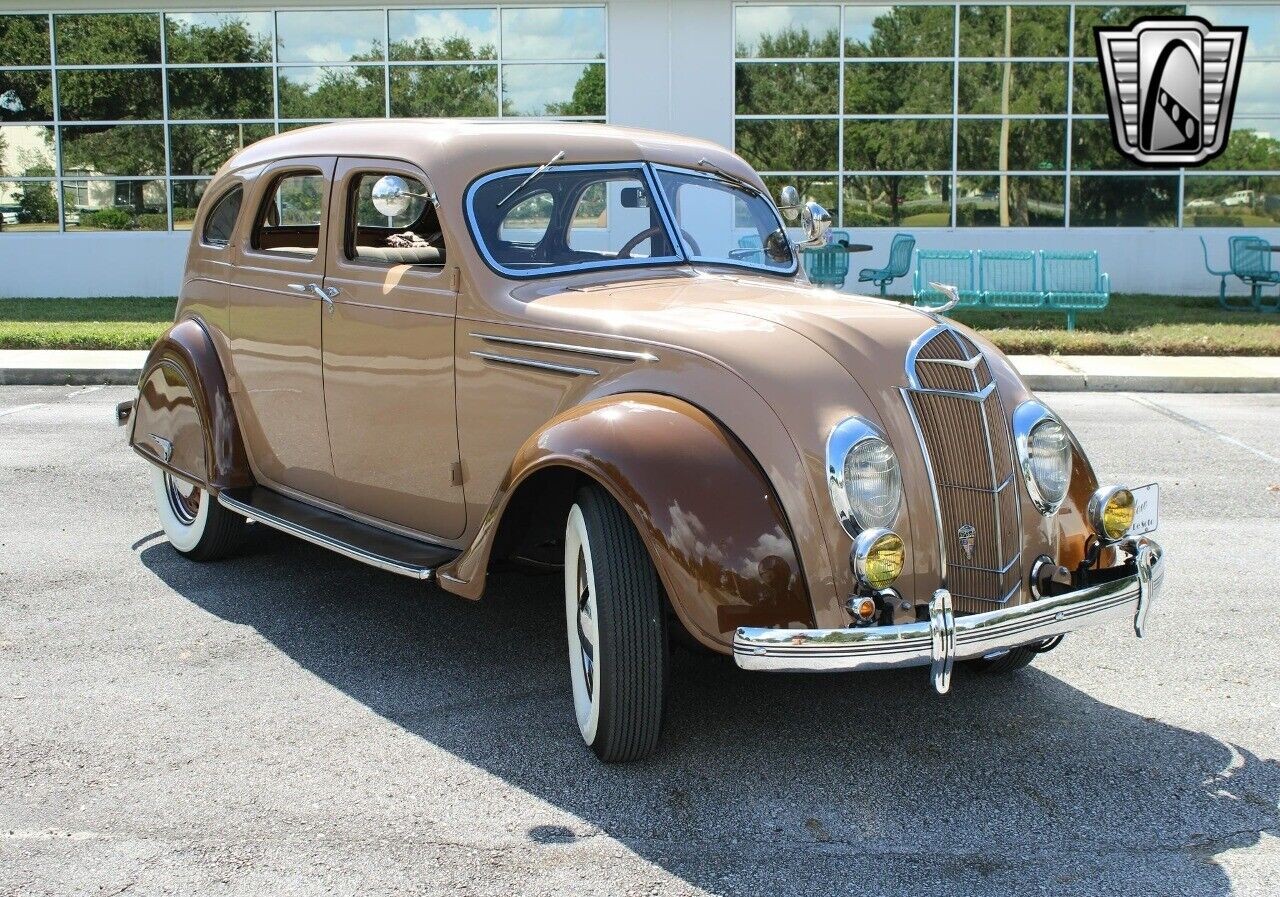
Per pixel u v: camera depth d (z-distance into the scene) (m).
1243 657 4.94
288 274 5.39
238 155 6.02
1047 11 18.62
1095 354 13.76
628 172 5.07
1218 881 3.30
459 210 4.68
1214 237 18.98
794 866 3.38
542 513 4.52
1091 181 19.02
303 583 5.85
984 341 4.43
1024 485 4.03
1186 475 8.20
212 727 4.26
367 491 5.18
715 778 3.90
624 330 4.13
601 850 3.47
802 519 3.66
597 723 3.92
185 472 5.90
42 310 16.92
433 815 3.66
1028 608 3.70
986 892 3.26
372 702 4.48
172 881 3.30
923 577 3.82
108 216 19.19
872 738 4.20
